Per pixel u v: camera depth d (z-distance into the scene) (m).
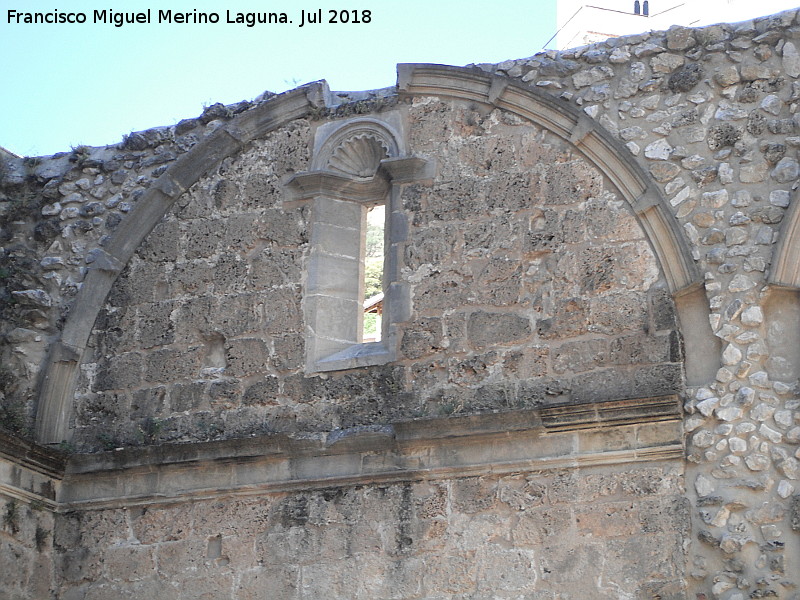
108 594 13.75
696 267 12.95
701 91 13.60
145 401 14.53
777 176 13.05
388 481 13.27
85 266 15.25
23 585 13.70
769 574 11.77
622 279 13.27
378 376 13.79
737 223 12.99
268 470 13.70
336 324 14.35
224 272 14.78
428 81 14.73
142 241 15.20
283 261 14.62
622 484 12.52
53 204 15.66
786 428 12.18
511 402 13.23
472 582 12.65
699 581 12.01
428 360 13.67
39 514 14.06
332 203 14.80
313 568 13.19
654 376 12.82
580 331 13.26
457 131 14.46
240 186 15.09
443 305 13.82
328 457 13.55
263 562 13.37
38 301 15.09
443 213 14.17
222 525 13.65
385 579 12.91
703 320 12.87
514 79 14.35
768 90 13.38
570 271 13.50
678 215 13.23
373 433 13.34
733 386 12.47
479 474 13.00
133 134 15.73
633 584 12.16
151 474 14.06
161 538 13.80
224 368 14.39
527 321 13.48
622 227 13.45
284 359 14.19
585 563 12.36
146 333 14.80
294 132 15.14
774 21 13.60
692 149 13.42
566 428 12.82
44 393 14.71
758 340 12.56
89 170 15.71
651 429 12.61
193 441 13.95
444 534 12.90
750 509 12.02
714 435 12.38
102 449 14.41
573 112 13.95
